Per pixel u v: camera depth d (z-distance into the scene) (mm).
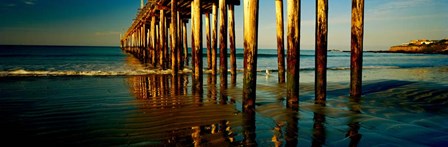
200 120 4762
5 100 6773
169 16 16547
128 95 7539
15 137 4027
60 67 18734
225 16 9273
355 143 3584
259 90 8086
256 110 5438
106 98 7051
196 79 8945
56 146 3680
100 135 4047
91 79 11719
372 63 28078
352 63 6352
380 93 7164
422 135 3867
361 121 4582
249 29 5188
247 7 5188
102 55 41531
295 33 5605
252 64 5281
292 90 5801
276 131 4121
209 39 13242
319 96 6211
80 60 28172
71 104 6262
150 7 16219
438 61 32094
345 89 8125
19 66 19531
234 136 3924
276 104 6000
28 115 5238
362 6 5934
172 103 6293
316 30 6012
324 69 6070
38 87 9234
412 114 5023
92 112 5438
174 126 4434
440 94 6945
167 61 17922
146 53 23172
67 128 4406
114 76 13016
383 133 3969
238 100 6625
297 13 5578
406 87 8133
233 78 10453
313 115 4996
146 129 4297
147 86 9500
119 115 5188
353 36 6160
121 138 3906
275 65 23438
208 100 6641
